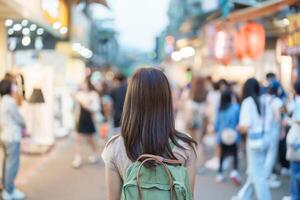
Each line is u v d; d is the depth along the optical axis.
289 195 7.68
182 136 2.70
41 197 7.43
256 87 6.38
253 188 6.62
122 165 2.64
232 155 8.61
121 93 9.96
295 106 6.11
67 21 13.80
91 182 8.61
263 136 6.32
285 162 9.15
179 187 2.46
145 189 2.49
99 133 13.94
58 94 14.96
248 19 11.38
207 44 16.25
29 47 12.28
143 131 2.61
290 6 9.07
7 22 9.12
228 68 16.02
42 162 10.51
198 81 9.90
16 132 6.77
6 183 6.86
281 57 11.55
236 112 8.48
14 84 6.80
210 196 7.65
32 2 8.37
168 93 2.69
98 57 41.06
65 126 15.77
